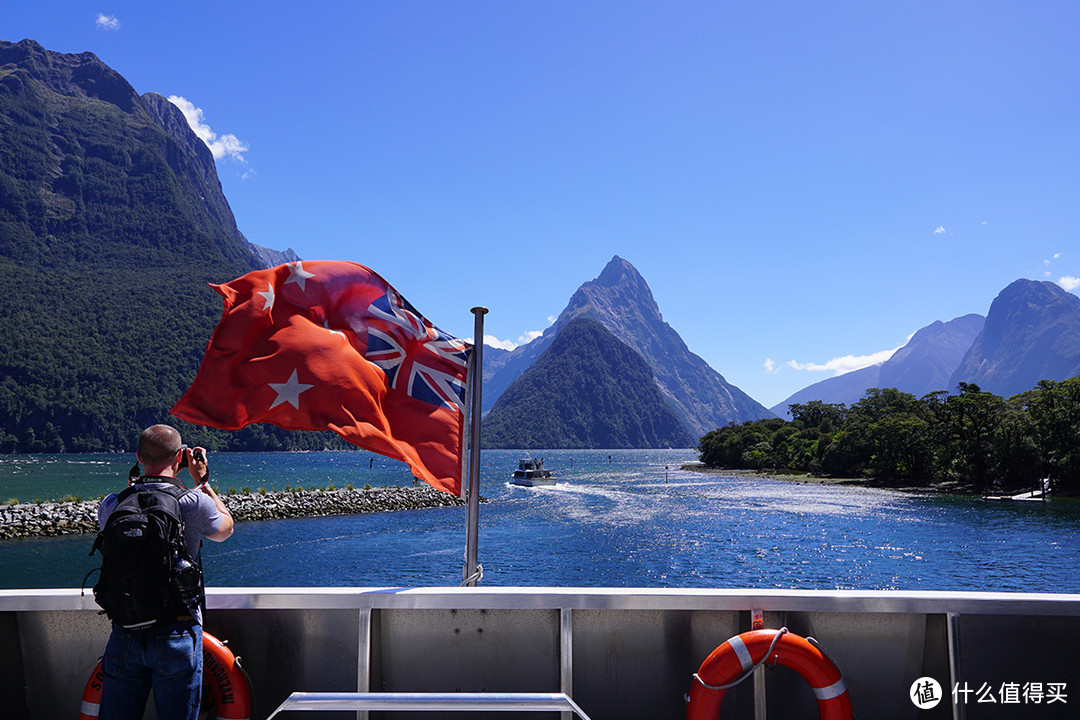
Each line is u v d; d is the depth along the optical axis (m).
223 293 3.77
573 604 3.22
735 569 35.69
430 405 3.95
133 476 2.88
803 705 3.32
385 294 4.11
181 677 2.64
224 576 33.44
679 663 3.35
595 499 82.19
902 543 44.28
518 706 2.65
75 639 3.34
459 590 3.25
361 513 62.47
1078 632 3.25
